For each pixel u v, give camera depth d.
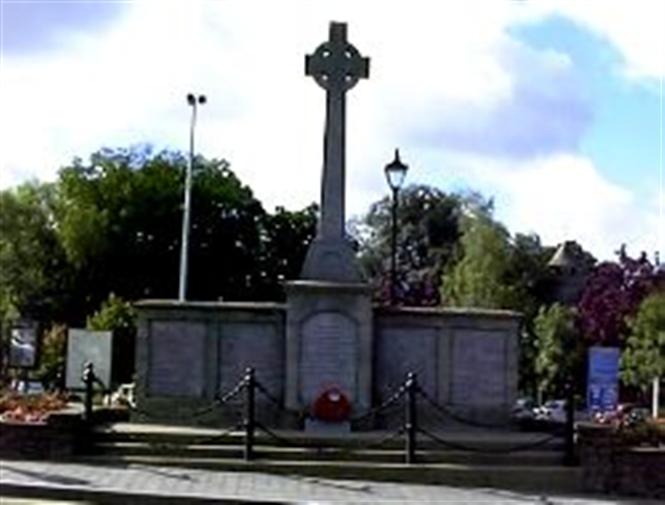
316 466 21.41
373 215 90.00
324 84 26.70
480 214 79.06
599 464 21.25
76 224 73.06
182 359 26.20
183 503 18.03
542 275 84.38
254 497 18.25
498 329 26.45
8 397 25.12
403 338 26.38
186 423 25.83
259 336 26.14
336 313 25.81
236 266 76.62
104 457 22.08
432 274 84.50
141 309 26.27
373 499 18.69
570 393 23.14
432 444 22.56
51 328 60.56
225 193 76.00
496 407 26.30
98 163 75.88
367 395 25.69
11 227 75.69
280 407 25.77
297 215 80.88
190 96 54.06
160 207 74.12
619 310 78.31
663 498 20.75
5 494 18.42
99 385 30.00
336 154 26.67
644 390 68.00
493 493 20.23
